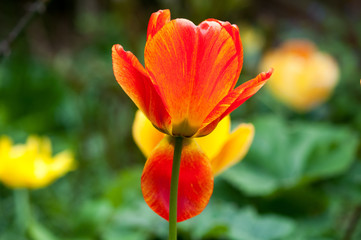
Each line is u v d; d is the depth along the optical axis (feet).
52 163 3.25
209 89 1.51
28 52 7.37
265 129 3.90
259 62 5.44
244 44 6.21
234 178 3.44
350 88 6.00
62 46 9.45
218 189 3.47
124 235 2.92
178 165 1.54
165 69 1.50
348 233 2.97
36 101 5.82
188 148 1.57
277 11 8.53
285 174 3.68
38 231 3.19
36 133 5.66
